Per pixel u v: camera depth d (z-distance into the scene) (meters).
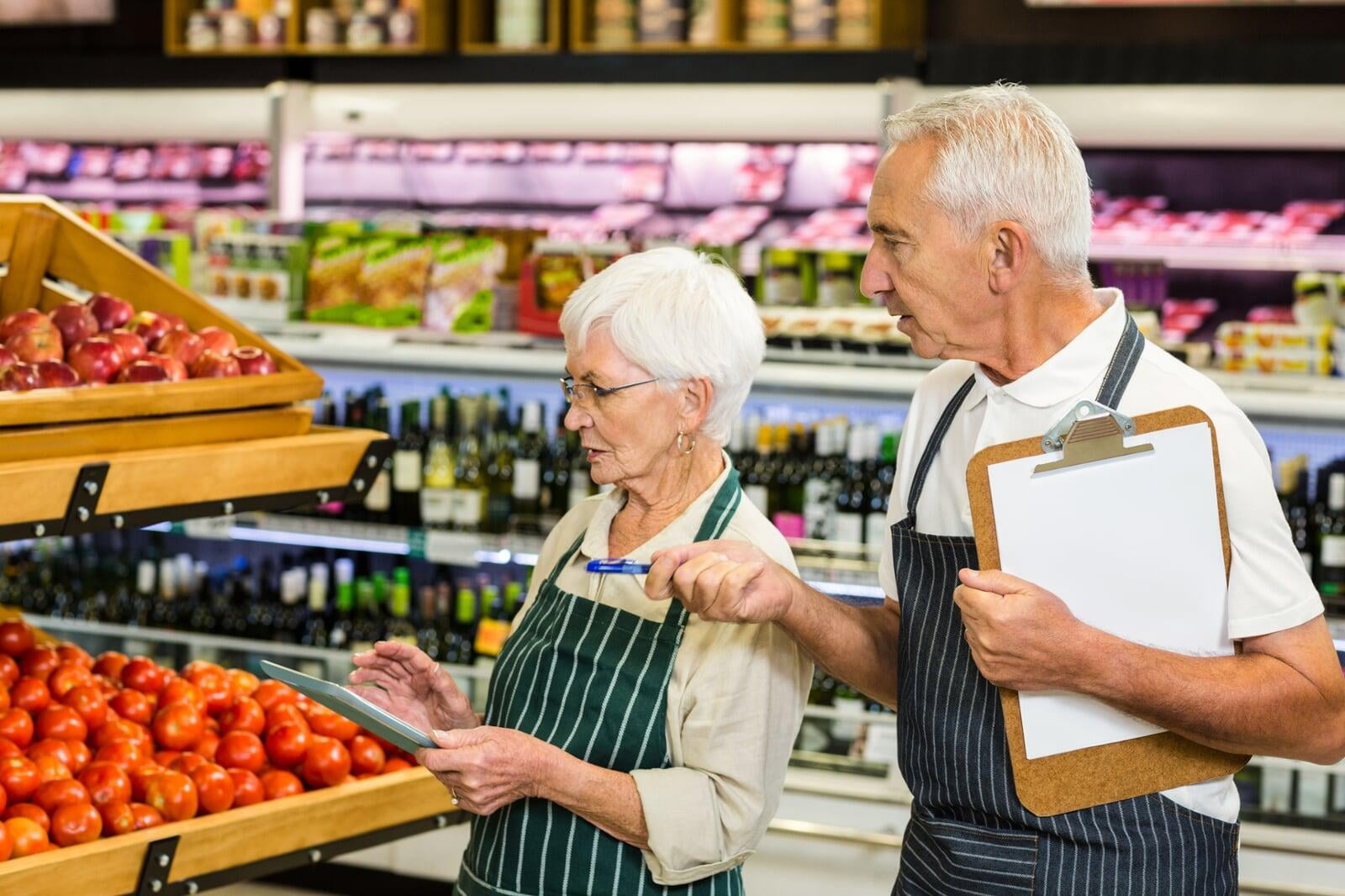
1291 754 1.68
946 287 1.71
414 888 4.06
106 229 4.52
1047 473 1.69
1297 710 1.63
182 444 2.24
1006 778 1.77
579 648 1.96
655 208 4.91
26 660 2.61
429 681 2.16
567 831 1.92
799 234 4.64
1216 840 1.75
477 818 2.06
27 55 4.71
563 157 4.95
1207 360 3.70
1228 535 1.67
